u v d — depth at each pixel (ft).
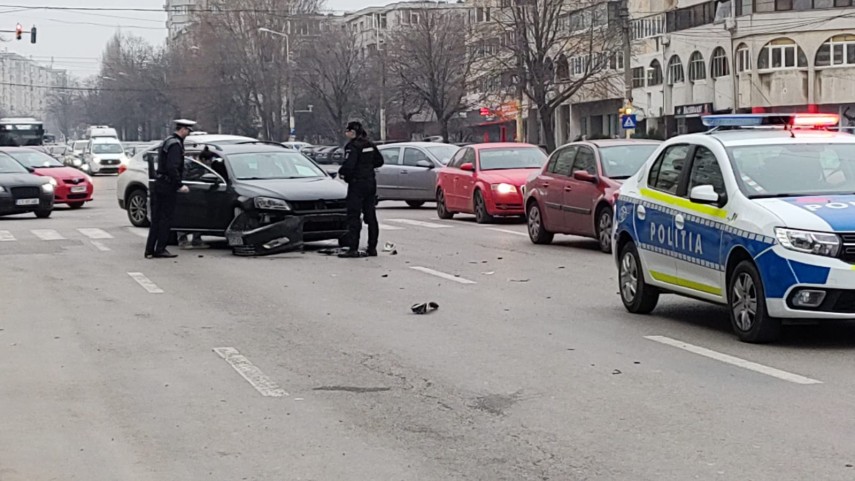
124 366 31.01
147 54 387.96
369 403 26.14
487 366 30.07
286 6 271.28
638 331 35.01
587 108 253.03
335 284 47.85
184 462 21.54
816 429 22.56
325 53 257.55
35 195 90.58
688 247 34.68
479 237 70.38
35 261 58.39
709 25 200.75
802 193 32.48
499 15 204.74
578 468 20.42
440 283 47.85
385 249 60.95
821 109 183.73
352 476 20.35
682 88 211.20
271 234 59.47
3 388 28.40
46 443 23.15
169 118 361.92
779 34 185.06
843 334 33.50
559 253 60.08
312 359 31.58
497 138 284.00
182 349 33.42
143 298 44.42
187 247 64.75
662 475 19.77
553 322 37.19
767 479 19.30
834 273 29.60
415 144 100.42
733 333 34.19
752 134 35.70
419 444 22.44
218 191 61.41
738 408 24.53
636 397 25.91
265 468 20.99
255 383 28.58
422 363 30.68
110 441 23.21
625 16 151.84
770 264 30.55
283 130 296.30
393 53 234.79
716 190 33.81
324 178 64.03
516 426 23.63
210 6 292.20
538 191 65.05
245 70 277.23
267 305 42.06
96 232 76.07
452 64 223.71
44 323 38.58
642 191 38.24
